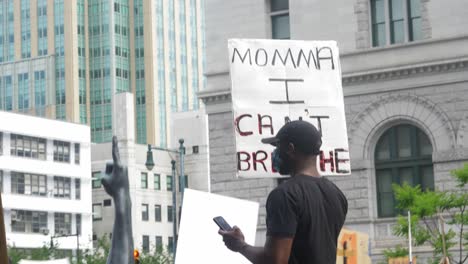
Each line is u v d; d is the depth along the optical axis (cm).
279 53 1516
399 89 4534
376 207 4566
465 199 3731
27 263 1938
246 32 4900
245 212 1188
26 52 19162
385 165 4569
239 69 1499
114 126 15250
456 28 4453
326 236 802
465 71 4422
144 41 19338
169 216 15550
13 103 19038
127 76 19300
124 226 1144
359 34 4638
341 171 1498
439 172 4428
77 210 14150
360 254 2289
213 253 1172
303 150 830
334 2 4709
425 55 4488
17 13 19262
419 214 3694
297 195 791
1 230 641
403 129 4572
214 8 4981
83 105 18938
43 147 13900
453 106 4434
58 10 18988
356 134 4609
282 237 779
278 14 4862
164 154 15575
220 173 4897
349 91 4634
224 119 4900
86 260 8225
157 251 9094
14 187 13450
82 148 14375
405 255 3738
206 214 1178
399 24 4597
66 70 18825
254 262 802
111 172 1147
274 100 1502
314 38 4738
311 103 1509
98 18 19138
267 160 1480
